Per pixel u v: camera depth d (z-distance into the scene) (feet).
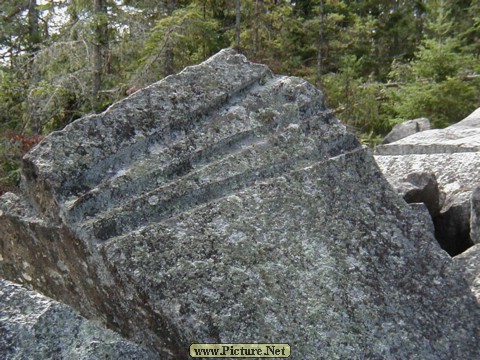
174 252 9.75
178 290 9.46
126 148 10.76
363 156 11.57
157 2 38.65
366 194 11.21
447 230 17.19
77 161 10.46
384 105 44.62
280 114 11.69
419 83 41.45
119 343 8.95
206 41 35.78
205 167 10.78
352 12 53.67
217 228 10.09
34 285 12.05
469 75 42.45
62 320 8.92
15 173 30.53
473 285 12.30
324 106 12.09
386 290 10.33
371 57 52.54
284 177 10.89
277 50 43.75
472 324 10.47
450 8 53.21
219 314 9.37
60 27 41.55
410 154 21.18
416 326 10.16
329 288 10.00
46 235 10.77
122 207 10.16
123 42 36.11
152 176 10.59
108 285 9.99
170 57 35.29
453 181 18.30
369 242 10.68
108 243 9.75
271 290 9.72
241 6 41.37
